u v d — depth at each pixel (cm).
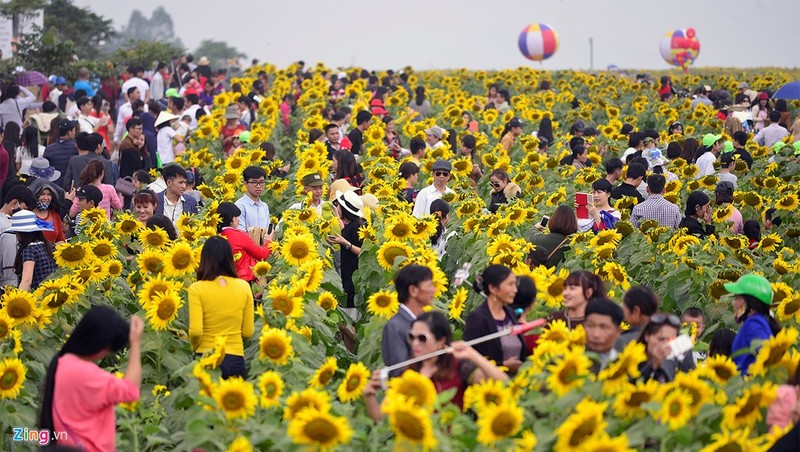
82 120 3020
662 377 893
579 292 1023
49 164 2212
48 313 1159
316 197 1706
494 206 1994
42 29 4550
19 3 4678
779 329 1023
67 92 3747
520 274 1098
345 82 4669
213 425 889
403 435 729
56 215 1650
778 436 734
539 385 827
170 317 1103
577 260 1380
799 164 2527
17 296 1135
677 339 845
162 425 977
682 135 3073
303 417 763
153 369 1124
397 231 1363
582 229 1628
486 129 3447
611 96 4597
